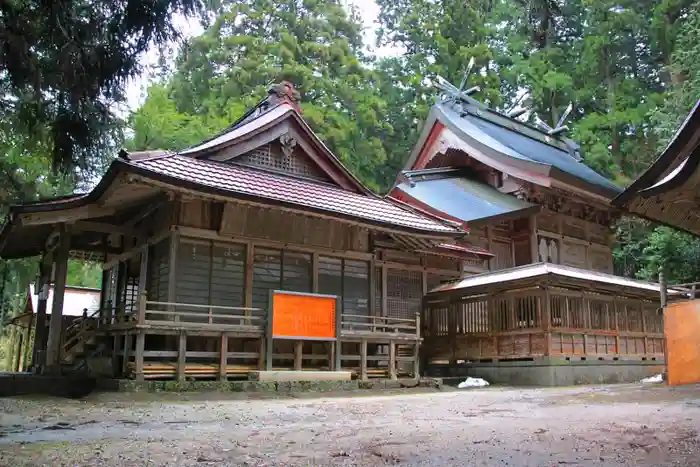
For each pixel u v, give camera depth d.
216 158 17.45
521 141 35.22
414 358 18.89
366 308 19.58
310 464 5.63
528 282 19.48
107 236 20.41
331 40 40.91
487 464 5.57
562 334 19.44
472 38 44.88
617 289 21.20
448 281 23.20
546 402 12.66
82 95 9.11
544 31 11.40
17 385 14.78
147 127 30.31
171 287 15.84
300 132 19.09
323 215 16.89
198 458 5.95
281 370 16.00
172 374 14.73
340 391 16.25
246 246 17.25
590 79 44.81
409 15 44.84
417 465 5.56
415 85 44.62
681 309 16.03
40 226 17.98
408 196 30.38
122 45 8.98
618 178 38.59
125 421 9.21
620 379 21.02
